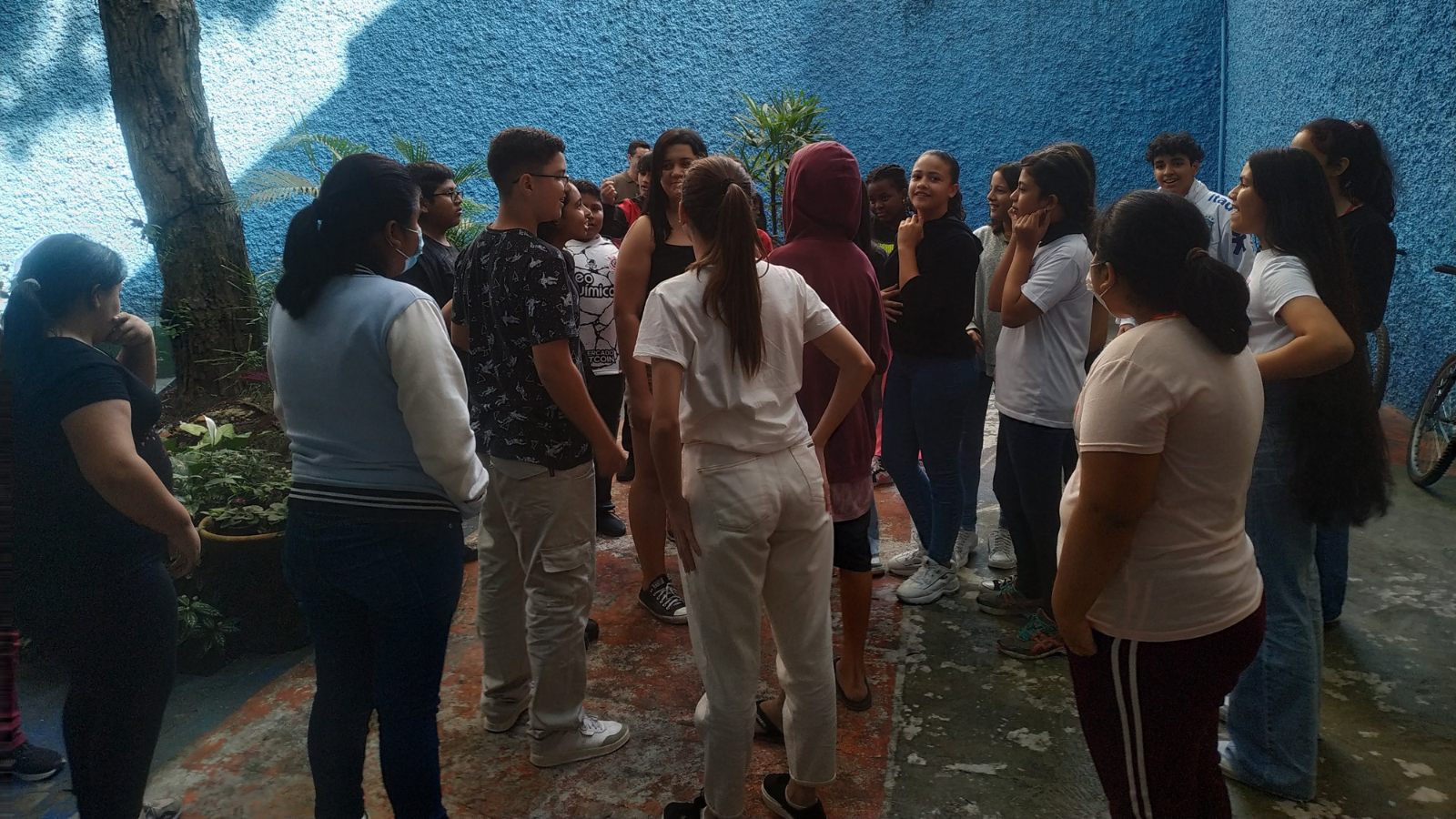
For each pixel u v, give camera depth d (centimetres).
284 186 666
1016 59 780
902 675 276
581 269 327
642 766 239
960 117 799
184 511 182
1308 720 212
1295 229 194
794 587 193
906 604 323
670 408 176
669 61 816
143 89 489
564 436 223
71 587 177
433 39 793
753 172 707
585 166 827
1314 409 195
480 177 811
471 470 175
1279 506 205
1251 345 203
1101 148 774
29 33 738
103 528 177
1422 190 469
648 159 271
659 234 271
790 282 193
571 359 212
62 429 171
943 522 320
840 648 291
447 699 274
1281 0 614
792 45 815
